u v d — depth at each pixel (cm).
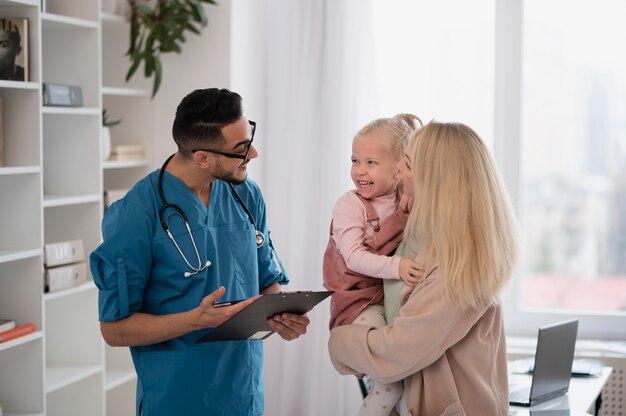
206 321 198
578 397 282
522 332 395
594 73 391
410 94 376
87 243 335
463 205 195
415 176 201
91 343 337
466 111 375
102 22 354
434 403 202
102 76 380
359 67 373
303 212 380
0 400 299
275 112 381
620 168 391
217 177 211
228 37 366
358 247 215
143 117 377
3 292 297
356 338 205
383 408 213
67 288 310
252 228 226
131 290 205
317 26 375
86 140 331
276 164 382
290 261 382
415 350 196
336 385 380
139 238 205
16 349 296
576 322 288
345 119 374
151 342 203
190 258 210
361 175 221
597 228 395
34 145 291
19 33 286
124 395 369
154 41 359
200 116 204
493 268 195
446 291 193
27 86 283
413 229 205
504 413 208
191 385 210
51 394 343
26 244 294
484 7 372
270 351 387
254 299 196
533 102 395
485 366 203
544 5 392
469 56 374
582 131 393
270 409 389
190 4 355
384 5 376
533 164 397
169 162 216
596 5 388
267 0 379
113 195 353
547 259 398
